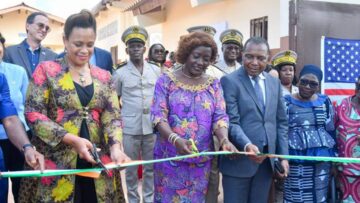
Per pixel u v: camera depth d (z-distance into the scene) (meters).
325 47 5.68
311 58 5.63
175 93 3.19
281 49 6.52
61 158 2.62
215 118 3.26
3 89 2.73
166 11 11.73
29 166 2.68
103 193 2.71
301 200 3.83
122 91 5.11
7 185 2.93
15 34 21.52
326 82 5.69
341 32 5.76
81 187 2.73
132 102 5.07
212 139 3.33
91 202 2.74
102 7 15.29
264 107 3.51
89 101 2.68
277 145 3.61
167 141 3.20
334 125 4.02
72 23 2.59
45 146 2.65
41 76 2.63
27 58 4.64
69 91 2.63
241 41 5.18
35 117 2.58
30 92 2.62
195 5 8.76
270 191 3.71
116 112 2.82
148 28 13.09
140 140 5.12
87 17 2.62
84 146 2.48
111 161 2.67
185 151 2.98
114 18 17.20
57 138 2.53
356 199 3.94
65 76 2.65
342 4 5.75
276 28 6.88
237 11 8.11
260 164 3.51
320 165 3.83
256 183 3.53
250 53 3.46
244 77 3.53
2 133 3.46
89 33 2.60
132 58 5.18
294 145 3.78
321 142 3.79
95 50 4.98
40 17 4.68
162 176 3.26
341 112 4.00
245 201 3.51
